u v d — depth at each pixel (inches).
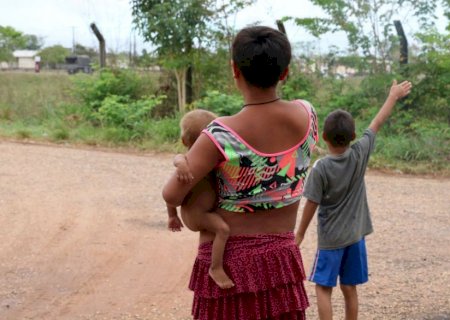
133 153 520.7
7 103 735.7
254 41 102.1
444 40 533.3
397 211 326.6
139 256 250.2
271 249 105.4
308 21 566.6
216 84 647.8
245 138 102.0
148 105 603.5
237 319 105.0
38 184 386.6
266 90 104.0
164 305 200.5
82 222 300.5
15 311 196.9
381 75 539.5
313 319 185.8
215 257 104.7
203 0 620.1
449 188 389.1
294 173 105.7
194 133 114.8
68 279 224.7
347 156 159.3
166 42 620.7
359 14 553.3
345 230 160.2
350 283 163.9
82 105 665.0
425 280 220.2
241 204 104.1
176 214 116.6
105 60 708.0
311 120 107.9
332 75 577.3
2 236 276.5
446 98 530.6
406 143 471.8
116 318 190.9
